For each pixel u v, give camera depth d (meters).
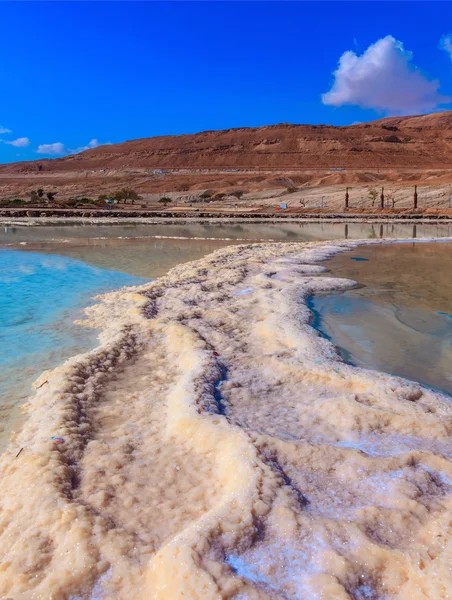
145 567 2.68
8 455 3.92
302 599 2.45
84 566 2.67
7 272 13.12
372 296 10.09
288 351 6.28
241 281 11.45
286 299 9.18
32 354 6.56
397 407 4.57
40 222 35.25
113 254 17.23
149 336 7.11
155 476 3.57
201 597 2.43
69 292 10.54
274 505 3.10
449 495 3.32
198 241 22.55
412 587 2.52
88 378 5.46
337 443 4.05
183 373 5.71
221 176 124.62
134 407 4.79
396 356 6.50
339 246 19.28
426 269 13.68
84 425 4.33
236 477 3.41
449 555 2.66
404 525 2.97
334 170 139.00
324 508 3.17
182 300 9.30
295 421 4.44
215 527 2.86
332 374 5.39
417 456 3.74
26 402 5.04
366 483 3.44
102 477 3.54
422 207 50.00
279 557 2.72
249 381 5.40
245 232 28.53
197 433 4.06
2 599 2.53
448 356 6.49
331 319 8.30
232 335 7.14
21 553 2.81
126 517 3.11
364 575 2.61
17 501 3.28
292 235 26.69
